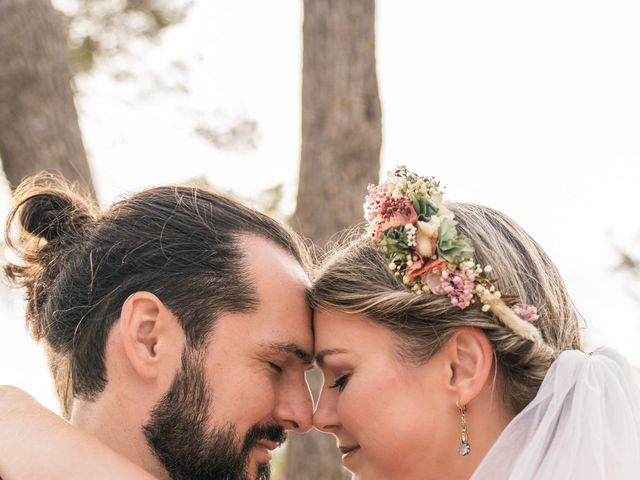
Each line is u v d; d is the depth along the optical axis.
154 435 0.94
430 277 0.95
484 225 0.99
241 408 0.95
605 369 0.93
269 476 1.00
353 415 0.95
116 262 0.97
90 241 0.99
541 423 0.90
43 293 1.01
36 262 1.03
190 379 0.94
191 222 0.98
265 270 0.97
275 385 0.98
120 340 0.95
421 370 0.94
